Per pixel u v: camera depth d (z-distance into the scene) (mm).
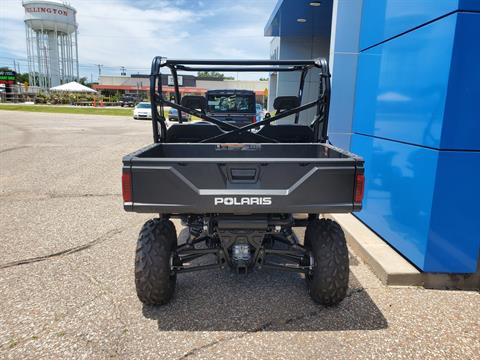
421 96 3643
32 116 29469
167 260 3031
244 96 10164
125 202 2689
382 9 4531
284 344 2719
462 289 3578
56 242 4590
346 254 3020
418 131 3680
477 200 3449
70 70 74438
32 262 4023
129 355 2590
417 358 2598
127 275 3754
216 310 3145
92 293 3400
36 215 5590
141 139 15398
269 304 3244
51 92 62188
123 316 3041
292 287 3545
